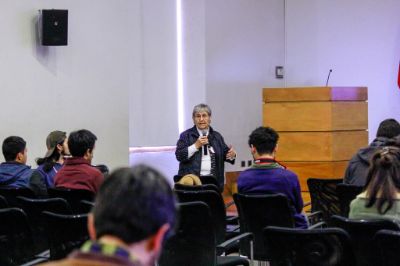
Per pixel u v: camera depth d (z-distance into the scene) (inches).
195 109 282.4
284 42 462.6
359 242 139.4
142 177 58.3
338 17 449.4
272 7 454.3
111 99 335.6
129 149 369.1
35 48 305.6
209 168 278.2
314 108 315.9
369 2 442.0
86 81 325.4
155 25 402.9
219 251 172.1
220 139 283.9
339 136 316.2
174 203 59.1
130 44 388.5
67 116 317.7
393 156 147.4
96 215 57.1
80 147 202.1
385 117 440.1
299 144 318.7
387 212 145.1
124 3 341.4
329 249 134.7
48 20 301.3
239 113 429.7
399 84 429.4
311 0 455.2
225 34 420.2
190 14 411.2
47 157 230.7
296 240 136.9
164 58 408.8
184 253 168.1
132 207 56.5
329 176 314.7
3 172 227.5
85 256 53.9
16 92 298.7
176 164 415.2
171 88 412.8
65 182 201.0
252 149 194.1
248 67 435.8
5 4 295.6
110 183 58.2
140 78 394.9
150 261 57.2
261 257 186.9
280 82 458.0
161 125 408.2
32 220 179.0
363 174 220.8
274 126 323.6
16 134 298.2
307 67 457.4
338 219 142.2
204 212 163.6
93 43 328.5
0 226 151.2
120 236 55.9
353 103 321.1
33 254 155.4
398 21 435.8
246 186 190.9
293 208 186.7
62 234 155.5
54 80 312.7
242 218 189.9
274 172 188.7
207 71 408.8
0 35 293.7
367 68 443.5
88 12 326.6
